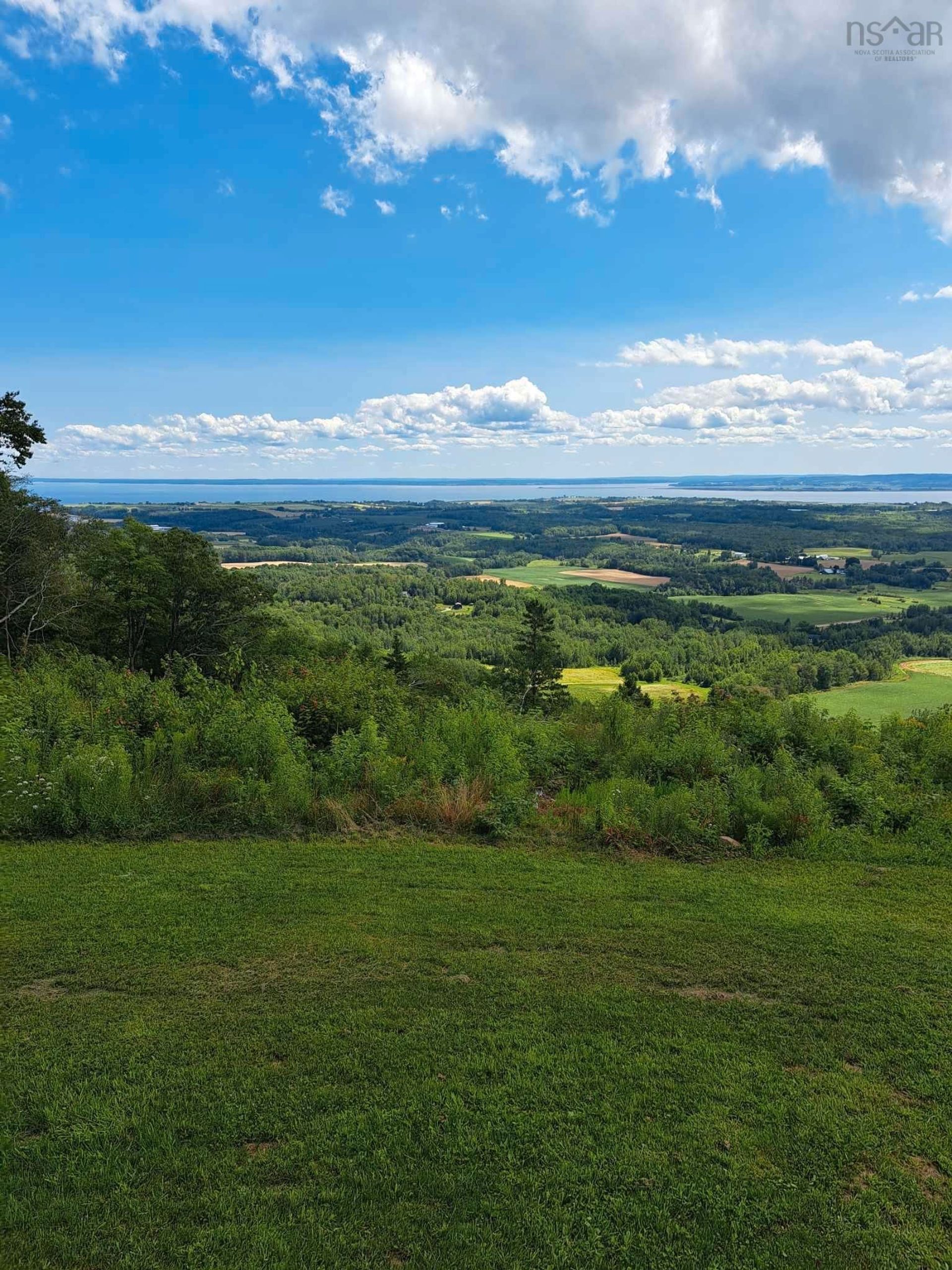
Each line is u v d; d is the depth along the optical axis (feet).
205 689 35.09
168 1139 10.29
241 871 19.89
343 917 17.31
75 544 82.94
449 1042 12.63
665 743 32.53
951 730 34.55
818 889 20.25
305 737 32.53
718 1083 11.84
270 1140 10.43
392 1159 10.16
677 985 14.76
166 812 23.44
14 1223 9.04
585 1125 10.87
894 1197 9.80
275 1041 12.48
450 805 25.03
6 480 73.92
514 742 32.19
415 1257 8.74
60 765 24.39
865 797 26.71
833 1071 12.21
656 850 23.12
